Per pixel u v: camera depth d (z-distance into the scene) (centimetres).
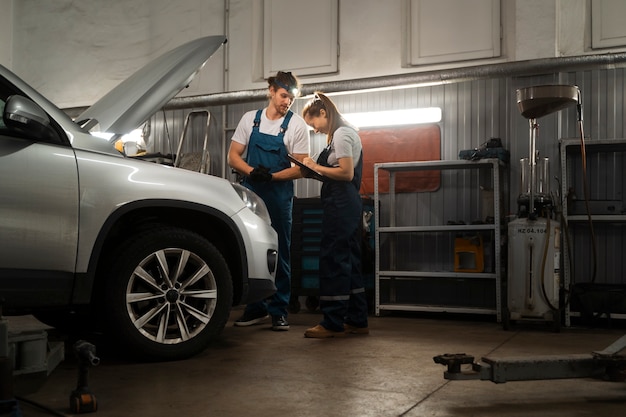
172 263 304
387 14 626
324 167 365
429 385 243
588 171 541
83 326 373
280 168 425
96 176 271
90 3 776
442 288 580
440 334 420
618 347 223
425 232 598
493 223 534
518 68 543
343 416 196
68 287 262
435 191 595
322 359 304
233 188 333
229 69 695
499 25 584
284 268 421
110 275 278
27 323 230
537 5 558
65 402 211
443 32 604
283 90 425
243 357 308
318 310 592
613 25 551
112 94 337
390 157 611
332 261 375
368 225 577
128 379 251
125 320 278
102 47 767
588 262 532
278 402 214
